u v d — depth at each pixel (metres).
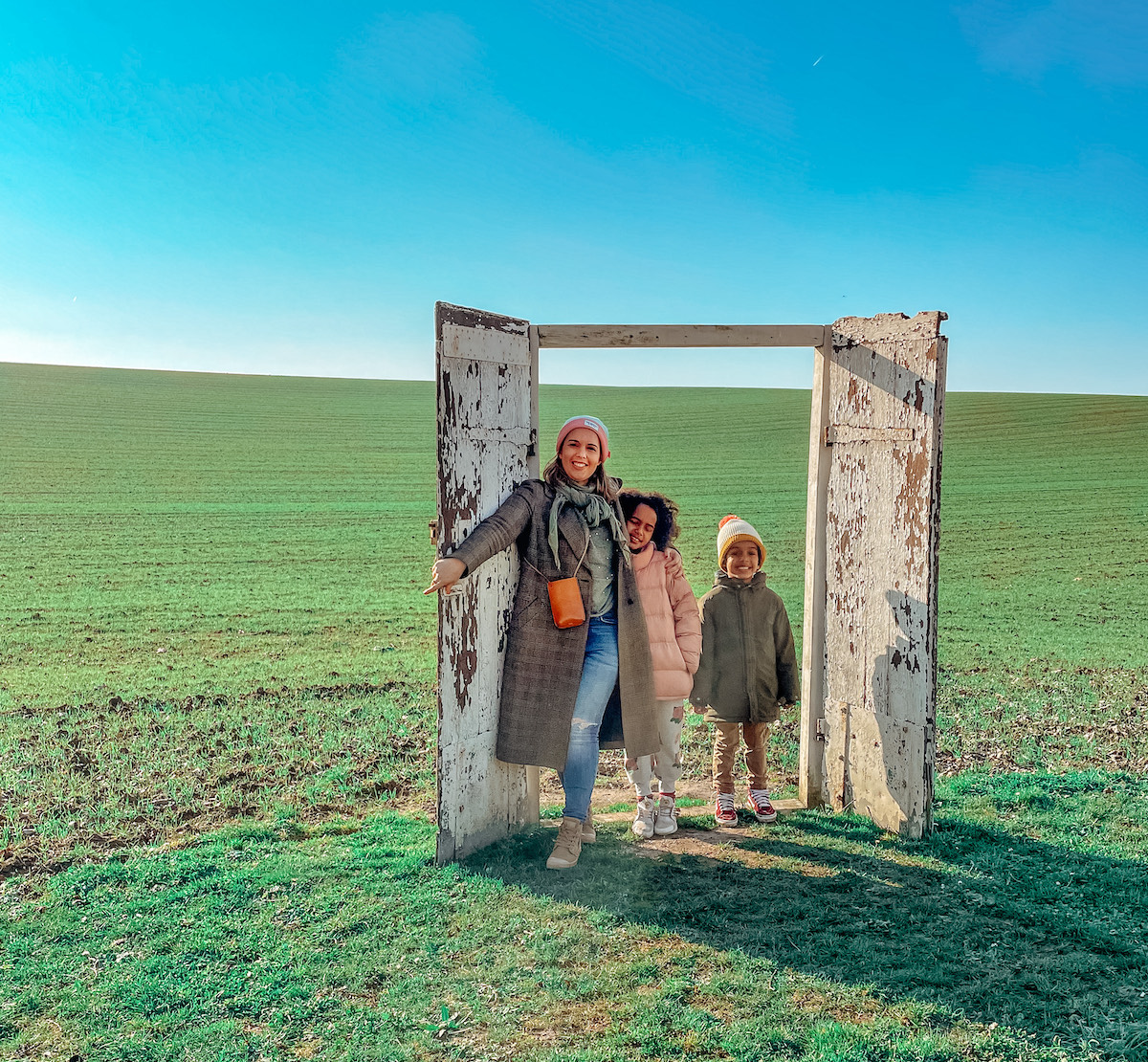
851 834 4.76
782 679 5.04
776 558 19.27
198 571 17.27
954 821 4.85
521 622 4.54
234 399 53.56
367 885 4.04
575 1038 2.91
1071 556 19.39
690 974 3.28
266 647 11.31
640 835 4.76
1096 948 3.45
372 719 7.67
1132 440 40.91
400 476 32.84
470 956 3.42
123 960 3.41
